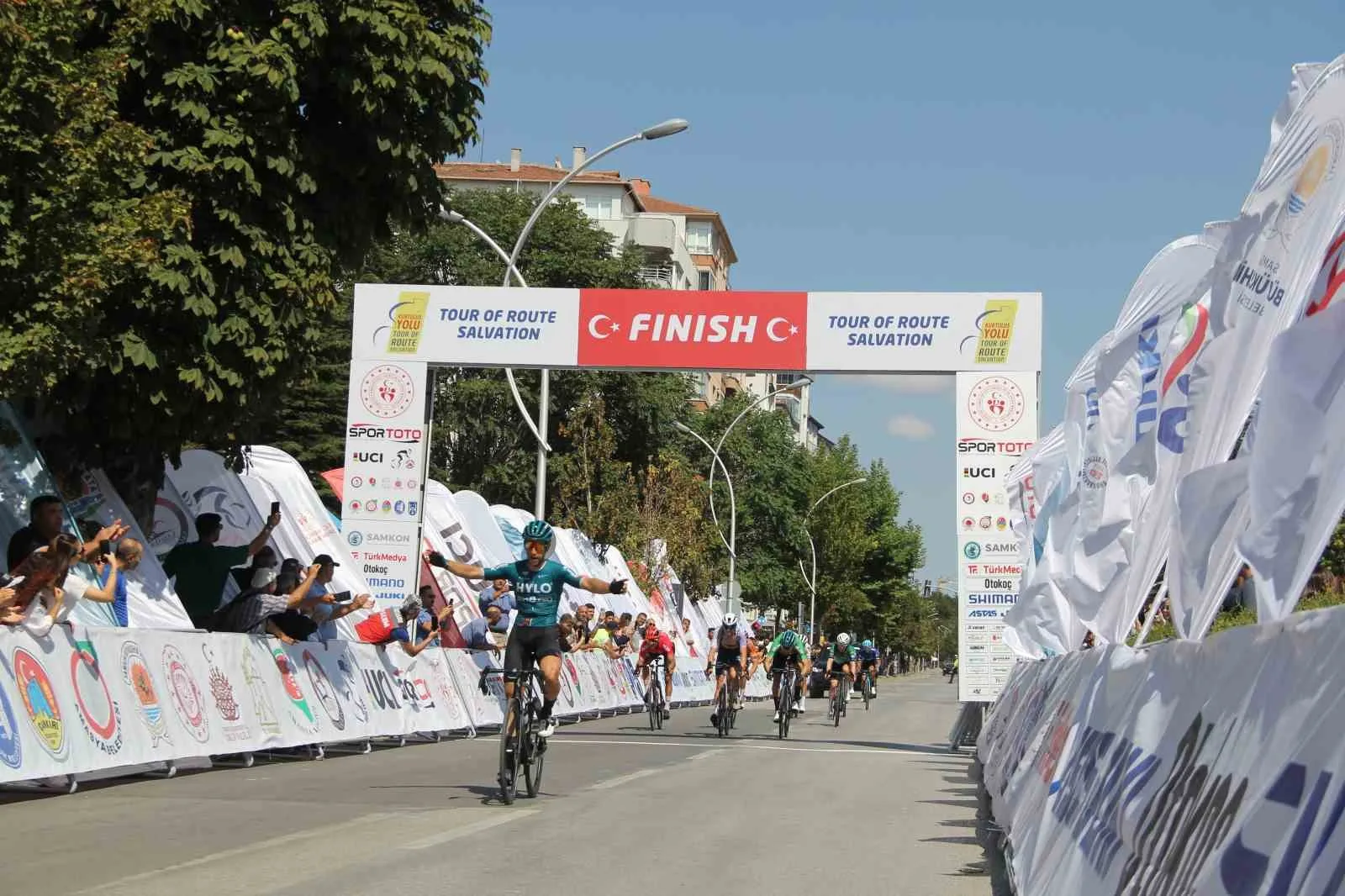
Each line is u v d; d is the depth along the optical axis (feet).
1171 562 18.03
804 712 120.98
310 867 24.75
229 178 53.36
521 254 178.29
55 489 51.24
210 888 22.41
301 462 148.56
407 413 74.84
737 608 173.68
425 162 58.80
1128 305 28.14
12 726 32.17
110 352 50.34
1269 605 12.91
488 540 93.20
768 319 72.23
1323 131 15.47
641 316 73.00
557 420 169.48
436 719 61.77
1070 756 22.53
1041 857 21.72
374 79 54.70
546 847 28.17
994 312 70.79
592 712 90.53
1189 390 20.89
